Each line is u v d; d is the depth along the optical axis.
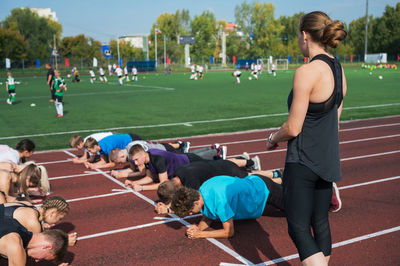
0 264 3.42
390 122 11.97
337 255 3.72
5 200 4.54
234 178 4.30
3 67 59.53
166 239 4.22
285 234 4.25
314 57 2.22
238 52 98.19
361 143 9.02
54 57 67.44
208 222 4.28
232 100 18.81
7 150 5.57
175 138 10.03
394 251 3.79
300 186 2.26
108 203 5.40
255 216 4.40
